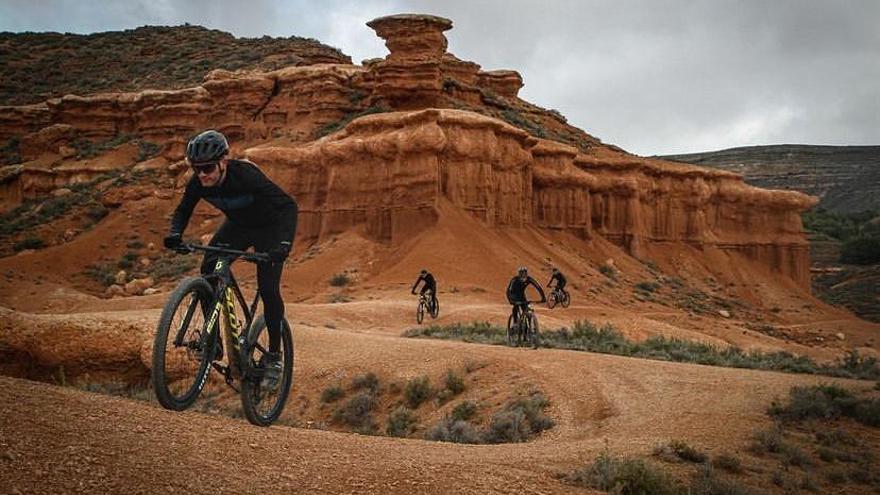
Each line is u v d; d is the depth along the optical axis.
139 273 70.56
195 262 70.81
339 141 66.88
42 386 5.21
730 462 9.21
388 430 15.77
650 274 78.56
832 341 60.06
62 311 45.88
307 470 4.75
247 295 45.41
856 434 11.55
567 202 76.81
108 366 16.31
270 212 5.75
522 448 8.46
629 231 83.81
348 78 90.12
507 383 16.50
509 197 67.38
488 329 31.02
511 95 120.94
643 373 16.09
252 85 92.19
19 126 112.00
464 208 63.66
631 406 13.19
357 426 16.75
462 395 16.73
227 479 4.20
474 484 5.27
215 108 94.88
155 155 96.06
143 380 16.48
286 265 62.25
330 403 18.06
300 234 67.25
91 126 105.19
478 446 8.15
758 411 12.35
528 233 68.88
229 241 5.91
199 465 4.29
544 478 6.16
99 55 148.25
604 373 16.20
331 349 21.47
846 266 126.81
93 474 3.73
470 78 114.69
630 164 86.19
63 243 80.12
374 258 59.41
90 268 72.69
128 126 104.69
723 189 93.44
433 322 36.75
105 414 4.74
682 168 90.94
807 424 11.80
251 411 5.95
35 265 70.94
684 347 26.48
